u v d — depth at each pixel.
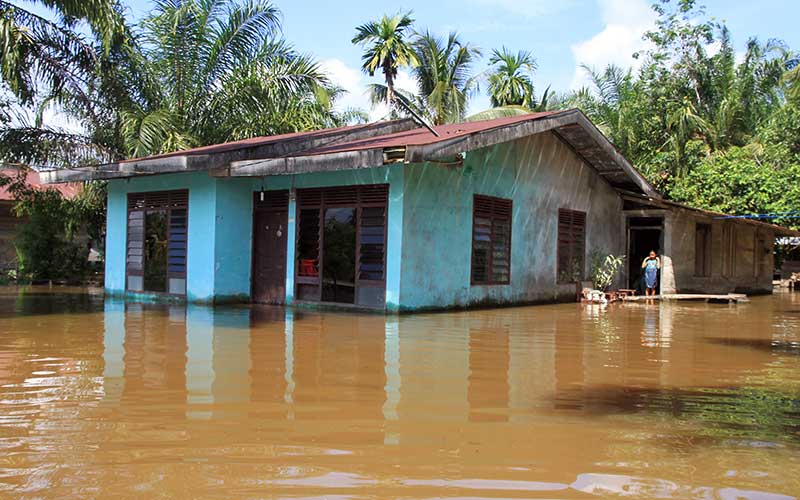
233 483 3.21
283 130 21.50
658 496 3.15
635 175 17.22
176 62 20.28
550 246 15.96
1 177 20.52
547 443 3.95
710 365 6.82
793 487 3.29
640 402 5.07
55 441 3.84
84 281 20.80
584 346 8.02
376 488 3.18
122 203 16.05
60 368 6.04
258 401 4.85
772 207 20.03
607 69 27.88
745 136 25.61
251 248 14.23
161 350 7.13
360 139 15.69
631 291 17.89
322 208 12.95
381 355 7.01
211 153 12.55
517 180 14.74
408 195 11.81
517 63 32.06
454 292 12.99
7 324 9.45
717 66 26.19
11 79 15.92
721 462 3.66
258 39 20.77
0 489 3.11
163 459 3.55
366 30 28.97
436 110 29.72
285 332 8.83
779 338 9.24
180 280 14.37
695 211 18.12
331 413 4.54
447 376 5.91
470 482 3.28
